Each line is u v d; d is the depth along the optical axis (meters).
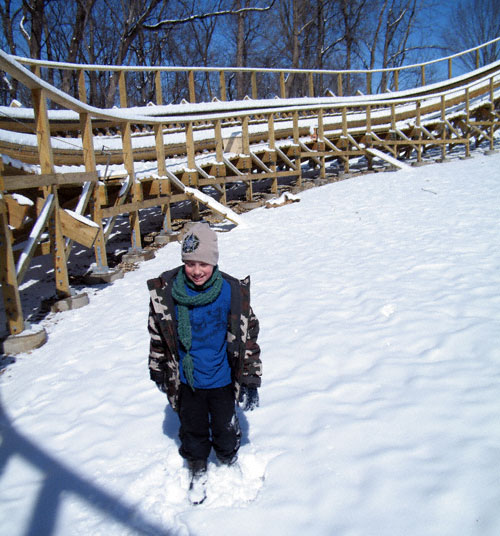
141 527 2.21
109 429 3.10
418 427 2.62
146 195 9.84
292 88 34.56
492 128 17.81
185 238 2.21
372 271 5.71
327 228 8.73
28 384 3.96
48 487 2.60
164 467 2.61
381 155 15.52
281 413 2.97
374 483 2.24
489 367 3.16
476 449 2.35
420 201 9.96
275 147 13.38
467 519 1.95
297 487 2.31
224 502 2.28
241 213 11.59
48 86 5.47
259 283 5.84
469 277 5.02
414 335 3.81
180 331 2.26
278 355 3.79
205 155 13.55
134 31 21.73
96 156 10.30
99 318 5.49
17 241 6.36
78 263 8.41
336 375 3.38
